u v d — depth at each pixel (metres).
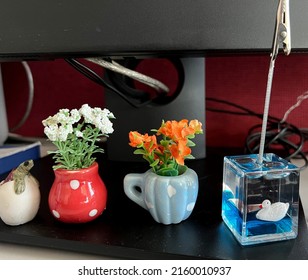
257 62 0.71
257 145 0.65
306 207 0.48
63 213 0.41
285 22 0.37
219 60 0.73
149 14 0.45
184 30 0.45
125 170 0.60
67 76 0.82
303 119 0.71
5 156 0.61
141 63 0.76
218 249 0.37
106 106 0.63
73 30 0.47
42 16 0.47
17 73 0.85
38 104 0.85
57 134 0.38
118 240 0.38
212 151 0.70
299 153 0.64
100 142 0.75
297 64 0.69
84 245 0.38
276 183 0.38
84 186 0.41
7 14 0.48
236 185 0.40
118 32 0.46
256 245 0.37
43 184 0.54
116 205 0.47
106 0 0.46
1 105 0.76
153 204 0.41
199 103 0.63
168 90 0.66
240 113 0.74
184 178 0.40
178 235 0.39
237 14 0.44
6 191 0.41
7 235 0.40
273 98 0.72
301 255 0.36
